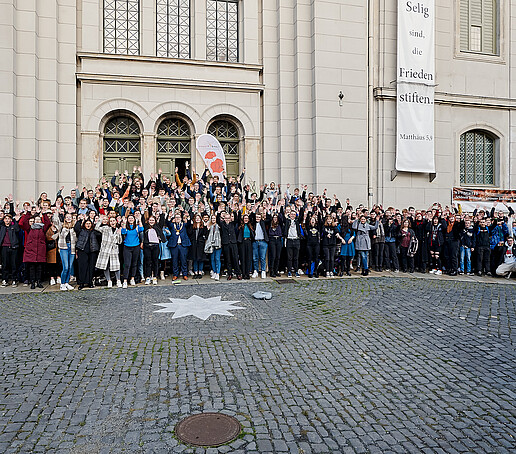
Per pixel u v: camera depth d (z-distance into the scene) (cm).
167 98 1540
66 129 1458
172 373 531
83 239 995
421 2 1695
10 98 1341
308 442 388
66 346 621
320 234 1187
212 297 923
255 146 1625
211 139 1444
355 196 1634
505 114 1861
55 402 457
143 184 1336
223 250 1145
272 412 440
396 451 376
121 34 1560
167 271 1228
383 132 1681
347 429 410
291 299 908
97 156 1484
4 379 510
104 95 1486
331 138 1606
